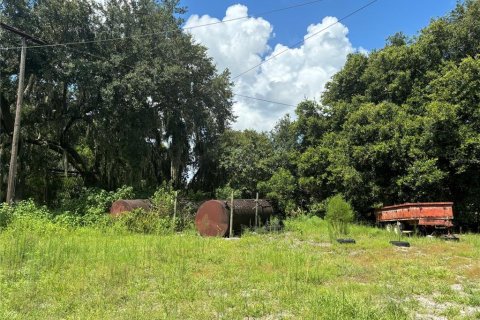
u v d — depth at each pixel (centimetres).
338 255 1160
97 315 591
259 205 1953
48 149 2670
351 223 1980
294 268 922
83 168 2792
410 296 735
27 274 827
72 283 767
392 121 2078
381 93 2389
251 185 2580
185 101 2633
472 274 923
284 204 2419
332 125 2512
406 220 1755
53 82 2344
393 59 2294
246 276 855
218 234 1739
